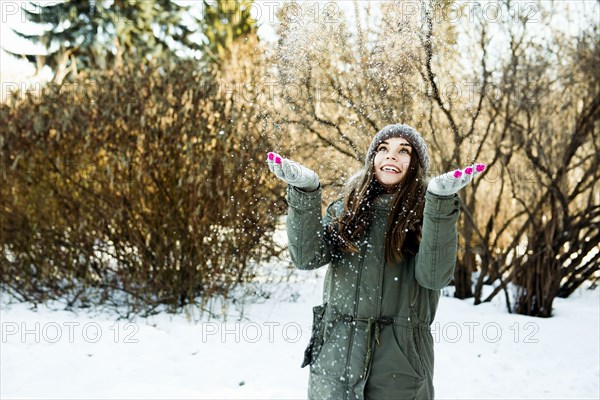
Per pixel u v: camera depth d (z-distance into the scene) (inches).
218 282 241.6
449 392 172.1
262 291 261.3
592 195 248.2
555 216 245.8
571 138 248.5
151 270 239.9
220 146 236.7
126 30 532.4
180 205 236.4
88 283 243.4
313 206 90.4
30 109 250.2
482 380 180.4
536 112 257.4
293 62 208.7
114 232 241.9
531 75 251.3
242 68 249.8
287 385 169.8
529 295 248.7
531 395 170.1
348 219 93.9
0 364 170.9
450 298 276.5
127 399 152.6
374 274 92.5
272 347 199.2
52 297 247.6
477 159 263.4
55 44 567.8
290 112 237.9
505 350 203.2
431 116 237.5
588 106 245.9
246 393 161.9
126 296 243.3
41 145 247.9
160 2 552.1
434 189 84.2
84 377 167.5
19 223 250.1
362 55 204.7
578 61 249.4
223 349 194.2
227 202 232.4
